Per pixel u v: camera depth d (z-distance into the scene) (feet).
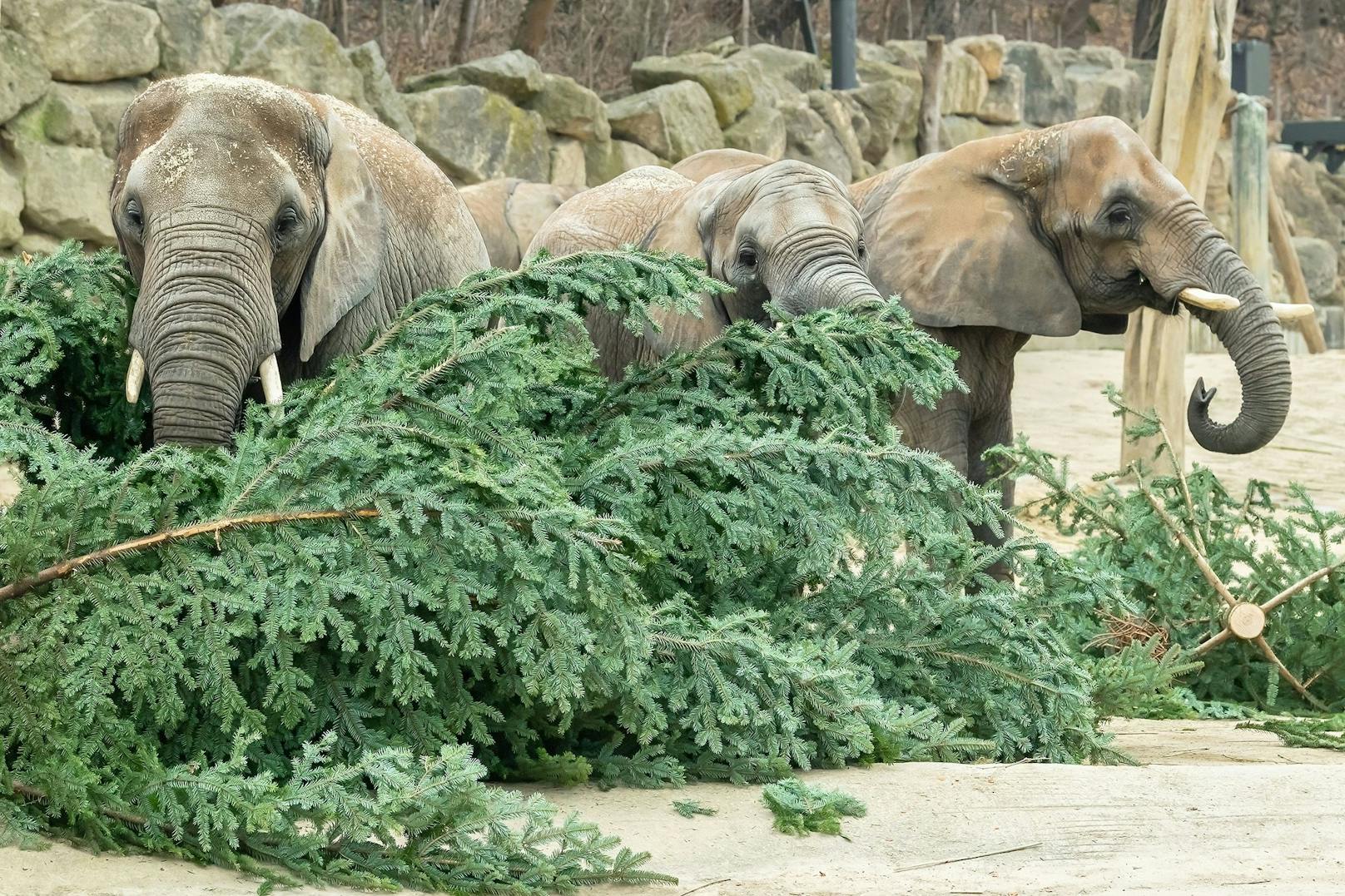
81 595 20.44
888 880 19.22
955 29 158.81
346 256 29.48
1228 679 36.70
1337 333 142.10
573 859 19.19
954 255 45.93
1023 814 21.52
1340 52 207.41
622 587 21.90
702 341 36.11
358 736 21.59
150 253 26.55
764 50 108.68
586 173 91.50
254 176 27.30
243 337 26.22
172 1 73.72
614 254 25.53
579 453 24.72
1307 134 157.48
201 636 20.49
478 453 21.71
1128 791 22.39
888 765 24.11
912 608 26.89
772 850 20.20
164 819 19.19
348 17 103.86
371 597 20.77
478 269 35.45
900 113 110.83
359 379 23.61
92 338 27.81
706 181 38.58
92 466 21.26
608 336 38.47
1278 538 37.60
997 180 46.80
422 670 22.21
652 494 24.43
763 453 24.43
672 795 22.67
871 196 48.80
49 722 19.76
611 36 115.85
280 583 20.86
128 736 20.02
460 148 84.28
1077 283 46.52
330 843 19.24
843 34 110.83
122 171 28.17
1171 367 73.15
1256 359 45.21
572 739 24.11
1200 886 19.13
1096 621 36.96
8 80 67.00
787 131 102.94
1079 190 45.83
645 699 22.49
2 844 18.84
